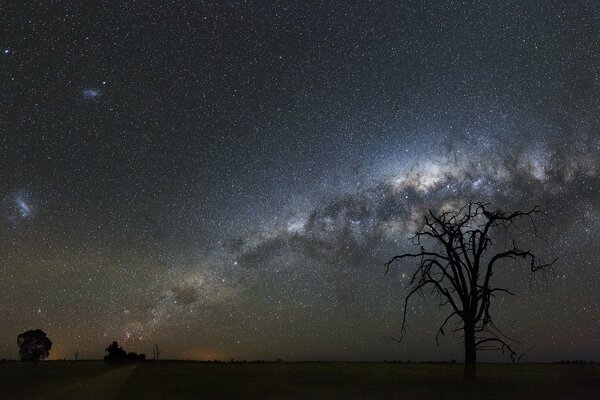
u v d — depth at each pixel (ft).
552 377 145.07
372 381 143.74
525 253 123.44
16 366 244.83
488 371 183.62
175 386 135.03
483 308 122.52
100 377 172.45
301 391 118.52
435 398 101.50
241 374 182.09
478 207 126.21
